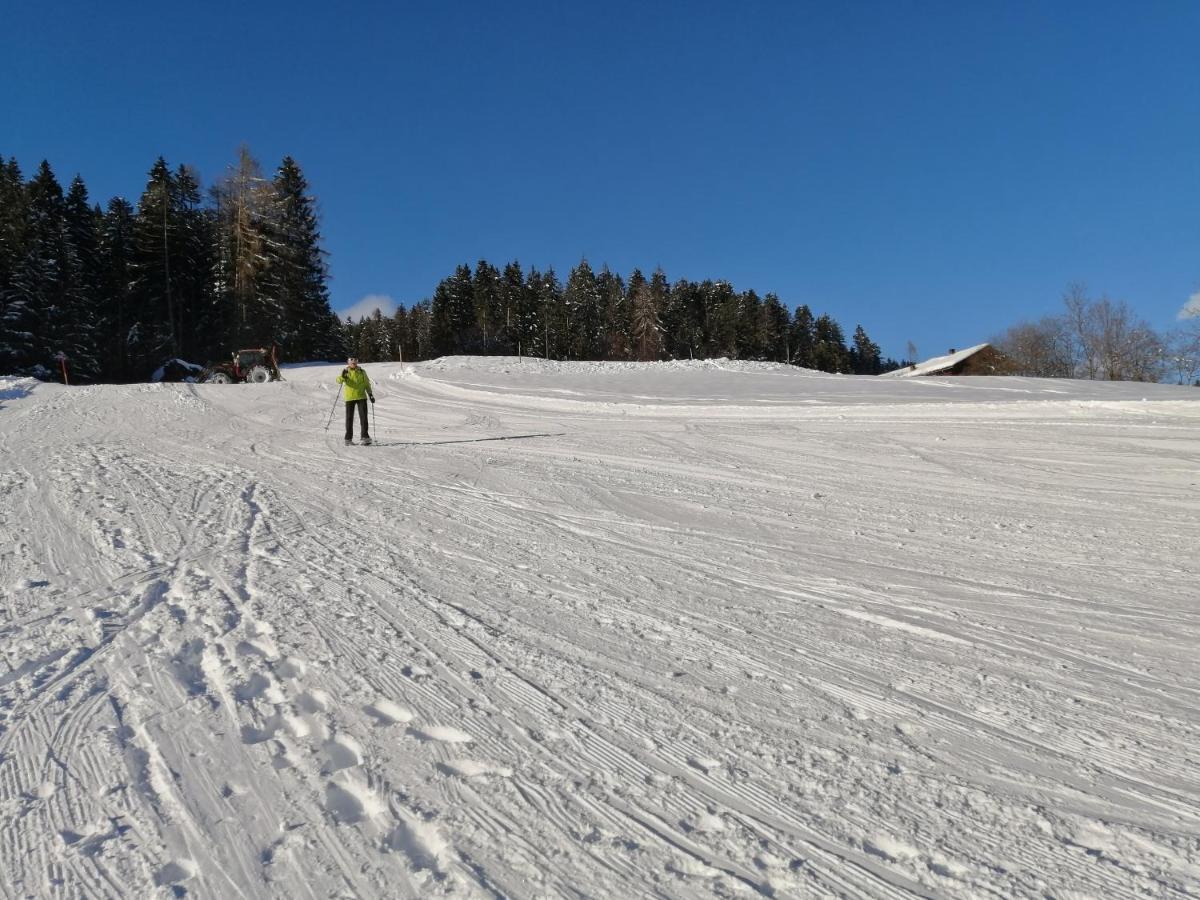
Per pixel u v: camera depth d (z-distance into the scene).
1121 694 3.52
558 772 2.88
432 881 2.28
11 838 2.50
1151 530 6.75
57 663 3.93
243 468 10.48
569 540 6.61
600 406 19.20
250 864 2.37
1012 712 3.36
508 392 22.86
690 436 13.53
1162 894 2.19
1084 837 2.47
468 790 2.76
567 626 4.47
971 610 4.74
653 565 5.81
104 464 10.59
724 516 7.55
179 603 4.88
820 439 12.73
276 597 4.96
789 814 2.62
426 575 5.52
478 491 8.84
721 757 2.99
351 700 3.48
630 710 3.39
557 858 2.39
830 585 5.29
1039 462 10.18
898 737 3.14
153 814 2.62
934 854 2.40
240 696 3.53
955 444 11.74
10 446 12.31
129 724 3.27
